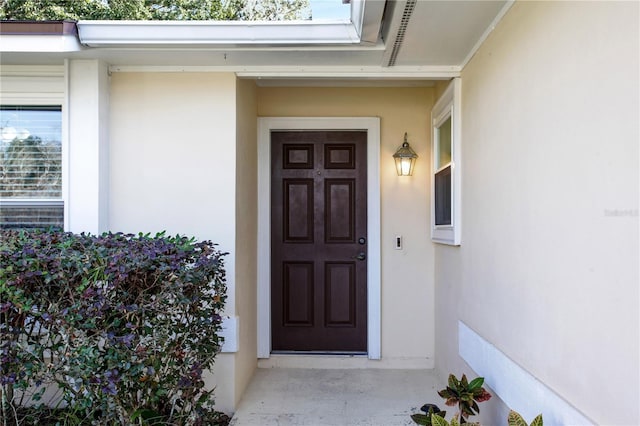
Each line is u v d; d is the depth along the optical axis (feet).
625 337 3.59
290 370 10.95
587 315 4.14
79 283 6.30
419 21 6.70
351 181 11.51
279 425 7.99
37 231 7.32
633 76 3.49
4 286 6.08
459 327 8.58
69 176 8.50
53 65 8.68
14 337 6.46
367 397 9.24
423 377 10.46
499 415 6.41
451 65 8.63
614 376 3.73
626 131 3.58
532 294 5.34
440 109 10.02
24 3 17.83
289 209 11.56
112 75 8.95
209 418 7.58
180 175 8.92
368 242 11.31
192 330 6.95
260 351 11.18
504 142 6.28
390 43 7.55
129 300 6.38
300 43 7.61
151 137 8.95
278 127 11.34
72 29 7.62
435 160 10.61
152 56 8.31
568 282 4.50
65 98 8.48
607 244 3.83
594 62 4.04
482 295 7.20
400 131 11.30
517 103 5.81
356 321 11.48
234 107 8.91
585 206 4.18
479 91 7.43
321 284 11.51
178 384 6.70
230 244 8.85
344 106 11.35
